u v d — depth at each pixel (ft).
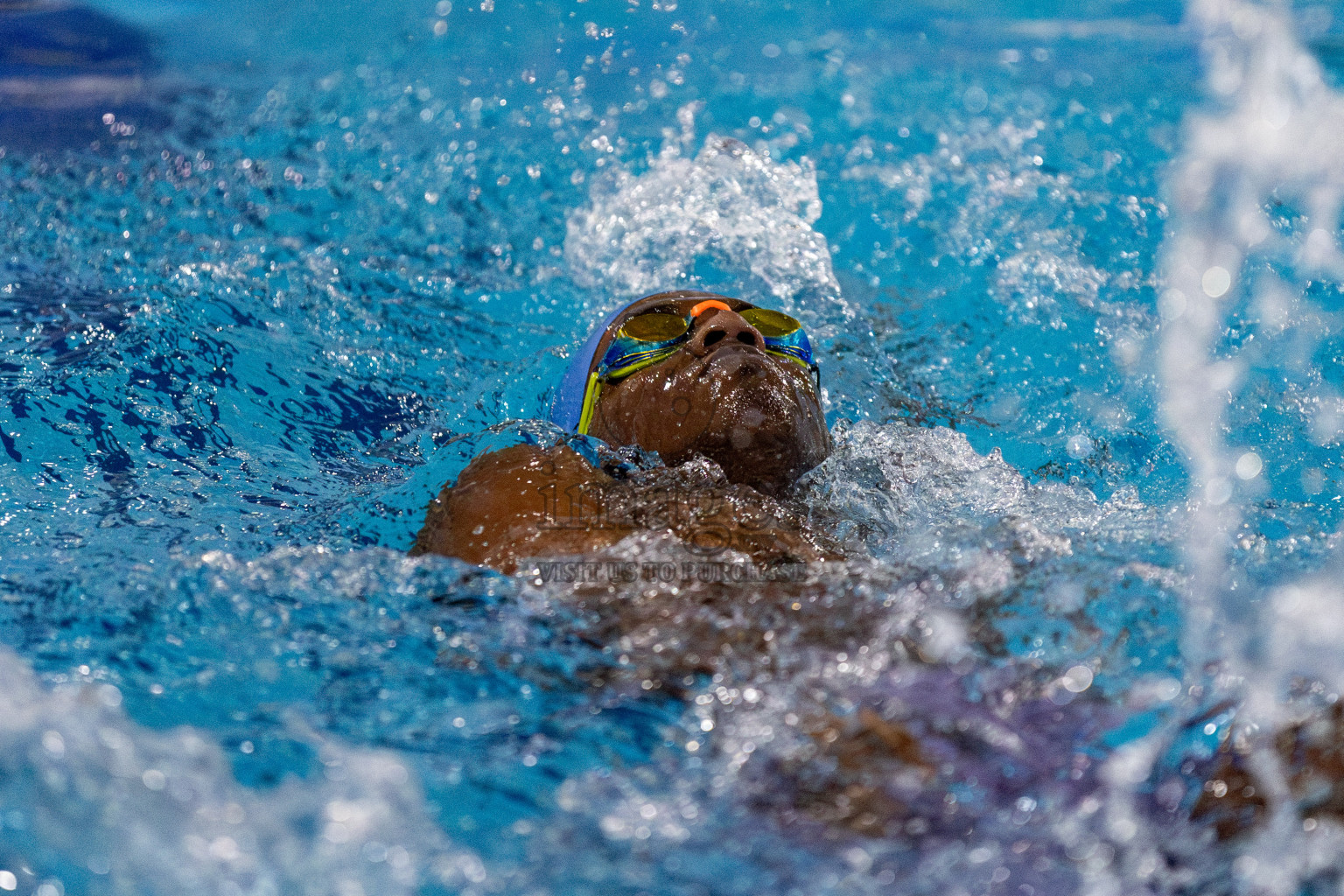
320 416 32.50
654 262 44.39
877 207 50.60
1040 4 95.14
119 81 67.87
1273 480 29.25
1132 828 16.20
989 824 16.28
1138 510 26.00
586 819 16.67
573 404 29.71
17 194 47.55
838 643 19.66
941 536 24.38
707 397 25.61
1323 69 65.46
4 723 16.53
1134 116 62.39
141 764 16.35
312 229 46.42
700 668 19.30
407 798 16.58
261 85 68.59
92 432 29.84
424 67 72.90
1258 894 15.34
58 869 15.25
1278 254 39.96
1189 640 19.74
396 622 21.02
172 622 21.15
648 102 66.13
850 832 16.24
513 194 51.78
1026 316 40.81
